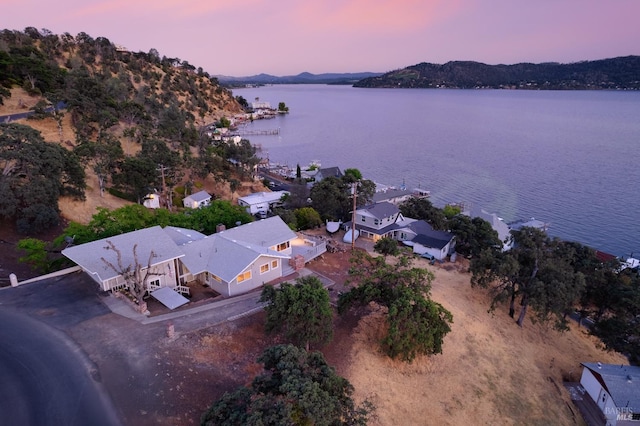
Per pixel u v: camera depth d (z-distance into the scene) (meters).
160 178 72.56
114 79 124.00
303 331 25.89
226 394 18.19
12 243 41.09
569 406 30.81
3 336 25.47
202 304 31.30
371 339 30.81
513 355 34.50
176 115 119.56
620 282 40.09
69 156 52.53
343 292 36.12
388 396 26.27
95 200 58.25
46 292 31.53
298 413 17.16
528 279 38.53
